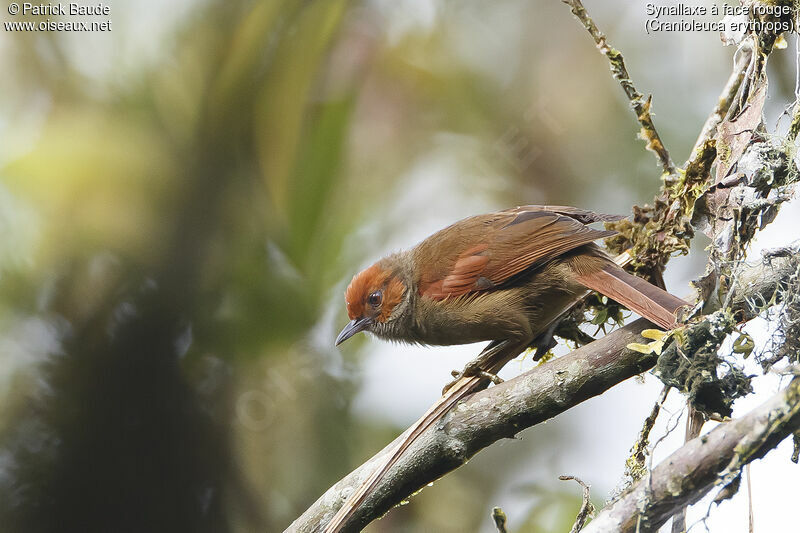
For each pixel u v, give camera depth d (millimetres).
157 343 10914
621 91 12203
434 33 11961
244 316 11062
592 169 12281
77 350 10797
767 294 6340
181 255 10797
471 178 12250
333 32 10547
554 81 12305
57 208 10289
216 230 10859
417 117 12023
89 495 10688
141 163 10422
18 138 10586
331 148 10617
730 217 6867
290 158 10367
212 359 11078
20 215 10336
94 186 10297
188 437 10922
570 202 12273
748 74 7332
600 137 12258
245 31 10297
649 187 12148
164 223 10625
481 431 6602
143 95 10719
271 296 11070
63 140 10234
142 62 10805
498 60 12375
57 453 10695
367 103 11820
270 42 10398
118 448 10797
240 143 10680
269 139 10328
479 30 12367
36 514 10547
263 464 10945
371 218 11945
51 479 10648
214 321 11047
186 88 10734
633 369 6480
